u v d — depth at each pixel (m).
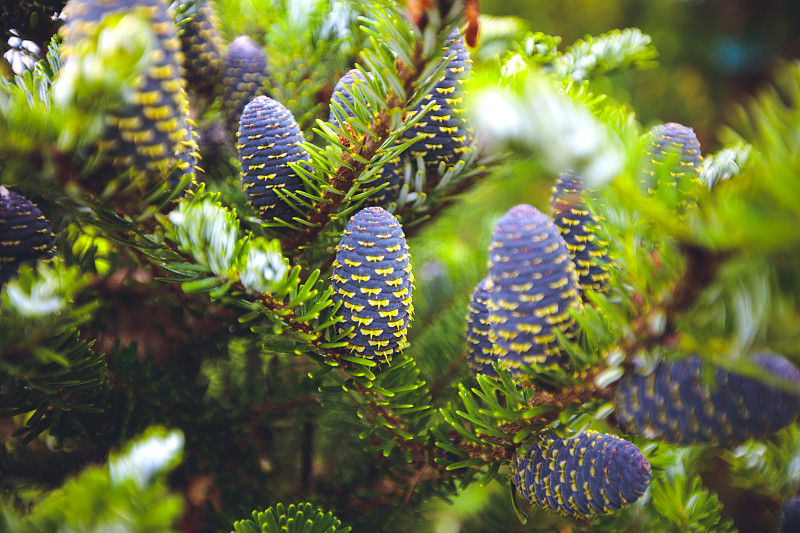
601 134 0.34
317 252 0.48
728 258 0.35
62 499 0.36
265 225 0.45
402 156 0.47
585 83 0.48
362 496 0.51
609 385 0.40
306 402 0.51
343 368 0.44
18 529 0.35
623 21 1.58
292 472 0.54
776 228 0.32
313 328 0.43
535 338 0.40
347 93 0.47
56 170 0.38
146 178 0.39
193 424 0.49
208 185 0.51
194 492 0.50
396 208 0.49
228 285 0.41
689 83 1.69
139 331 0.52
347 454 0.55
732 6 1.78
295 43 0.53
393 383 0.45
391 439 0.46
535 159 0.49
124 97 0.37
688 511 0.48
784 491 0.52
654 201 0.34
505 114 0.33
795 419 0.38
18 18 0.47
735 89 1.74
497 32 0.58
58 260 0.40
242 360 0.55
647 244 0.40
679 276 0.37
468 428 0.46
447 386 0.52
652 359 0.38
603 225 0.41
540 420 0.42
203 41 0.49
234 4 0.56
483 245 0.60
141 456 0.36
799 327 0.35
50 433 0.45
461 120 0.47
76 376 0.44
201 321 0.51
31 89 0.41
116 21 0.37
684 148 0.42
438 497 0.51
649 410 0.38
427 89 0.42
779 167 0.32
